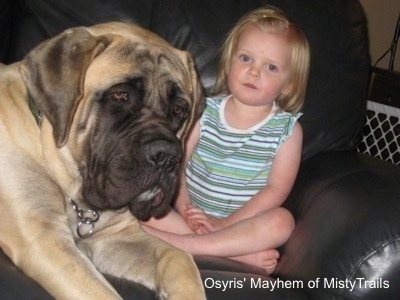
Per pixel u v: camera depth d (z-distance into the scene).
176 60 1.92
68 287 1.57
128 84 1.74
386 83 3.32
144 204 1.83
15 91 1.83
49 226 1.68
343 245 1.82
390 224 1.80
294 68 2.42
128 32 1.86
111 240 1.97
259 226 2.14
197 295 1.67
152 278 1.85
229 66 2.43
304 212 2.16
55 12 2.33
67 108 1.67
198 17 2.45
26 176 1.72
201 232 2.28
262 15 2.40
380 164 2.34
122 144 1.72
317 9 2.54
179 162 1.78
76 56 1.69
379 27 4.24
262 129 2.45
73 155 1.78
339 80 2.53
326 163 2.38
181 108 1.91
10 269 1.56
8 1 2.35
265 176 2.44
